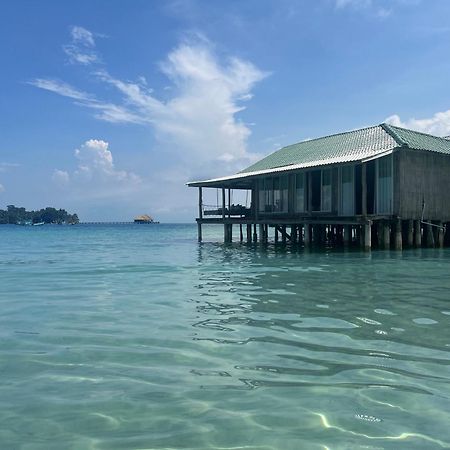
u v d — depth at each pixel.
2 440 3.30
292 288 10.20
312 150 26.22
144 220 192.75
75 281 11.86
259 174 22.39
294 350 5.39
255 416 3.65
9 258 19.66
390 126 23.38
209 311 7.73
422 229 22.97
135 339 5.95
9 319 7.26
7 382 4.43
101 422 3.57
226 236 29.02
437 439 3.27
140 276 12.82
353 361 4.96
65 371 4.73
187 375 4.57
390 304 8.23
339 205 21.69
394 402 3.89
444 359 5.03
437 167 21.48
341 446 3.18
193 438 3.31
